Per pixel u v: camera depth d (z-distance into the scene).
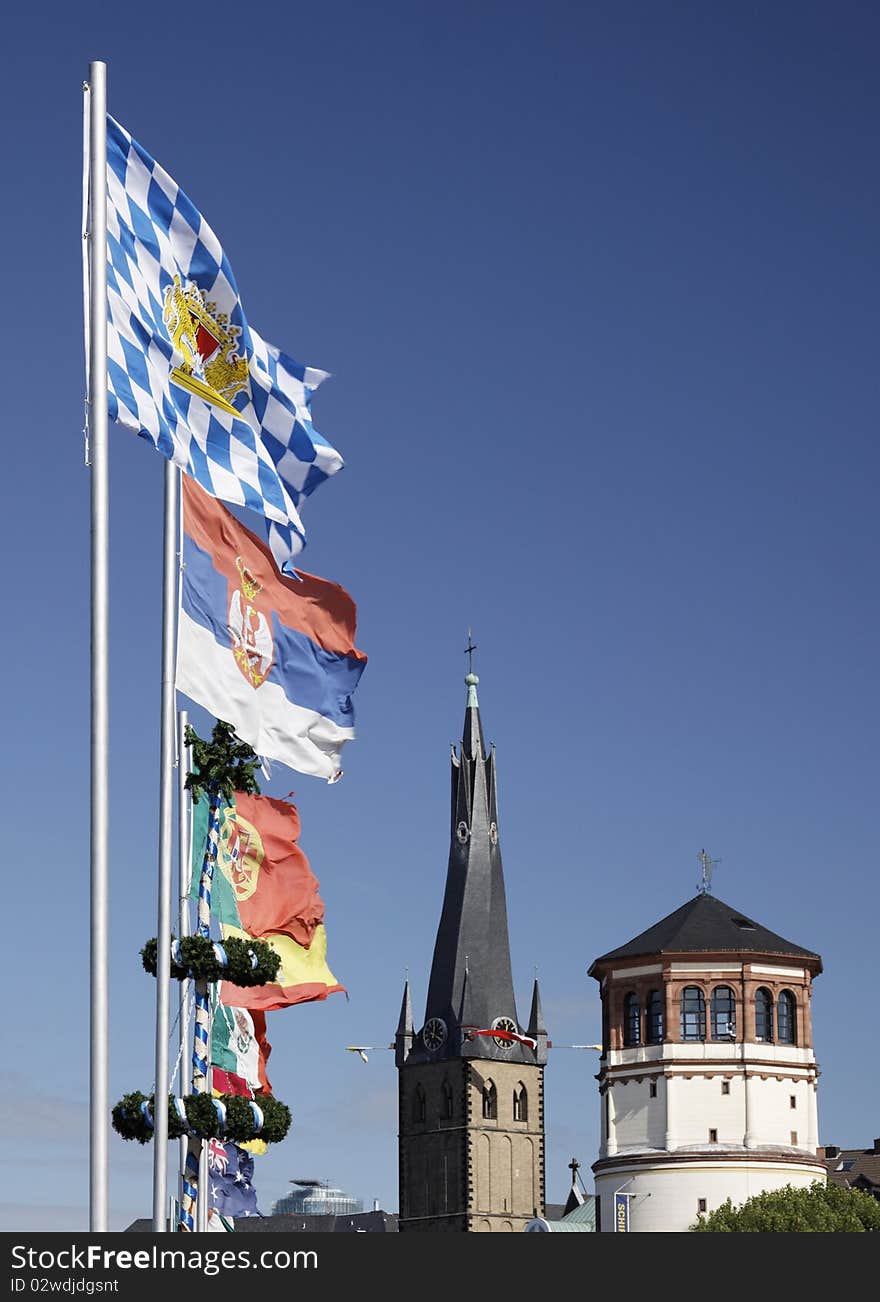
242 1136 56.94
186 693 49.16
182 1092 57.50
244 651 51.28
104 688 36.84
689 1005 163.88
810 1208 149.38
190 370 42.62
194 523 50.00
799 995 165.25
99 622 36.97
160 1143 47.81
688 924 167.12
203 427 43.28
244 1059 61.22
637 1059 164.12
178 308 42.03
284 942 59.41
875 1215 154.38
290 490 46.62
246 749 56.59
